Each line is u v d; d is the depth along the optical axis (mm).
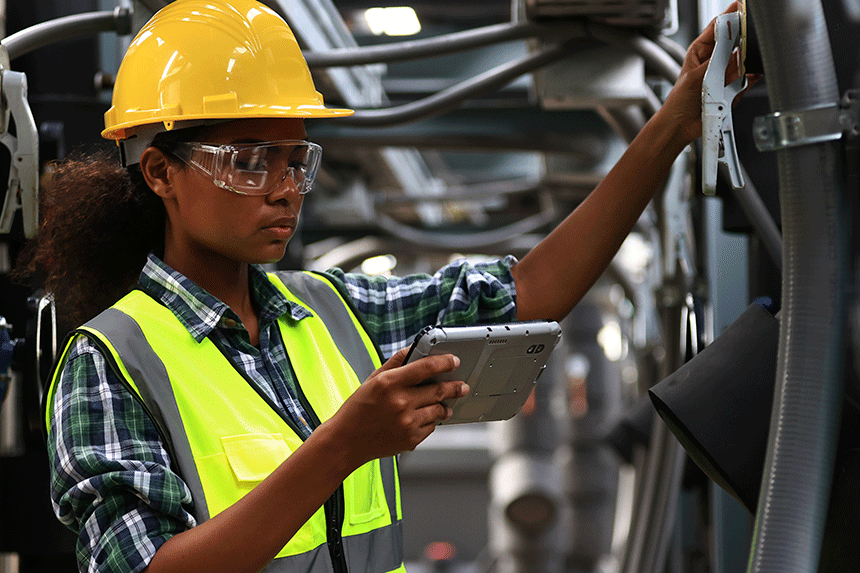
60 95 2529
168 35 1441
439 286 1641
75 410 1271
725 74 1451
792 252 1145
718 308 3150
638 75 2939
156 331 1369
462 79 5516
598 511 9297
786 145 1132
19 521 2344
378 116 2975
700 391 1417
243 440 1326
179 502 1221
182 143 1367
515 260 1687
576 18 2555
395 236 6559
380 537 1460
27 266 1754
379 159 5664
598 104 3014
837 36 1262
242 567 1154
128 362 1305
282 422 1386
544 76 2951
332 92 4023
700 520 3104
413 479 13273
